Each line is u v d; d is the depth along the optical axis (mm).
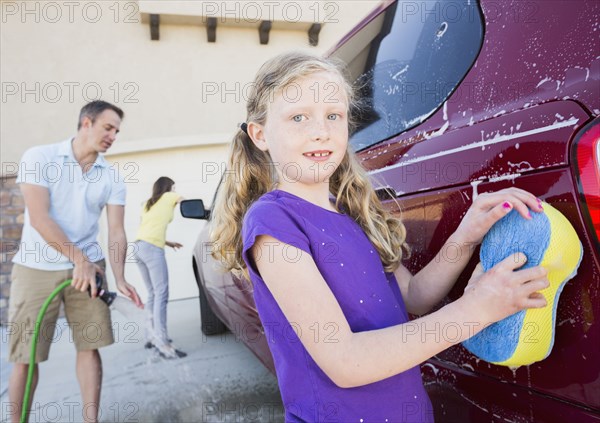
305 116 921
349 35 1848
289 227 847
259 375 2846
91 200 2150
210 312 3797
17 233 5211
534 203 817
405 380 916
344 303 873
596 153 786
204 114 6504
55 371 3250
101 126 2068
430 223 1120
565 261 768
